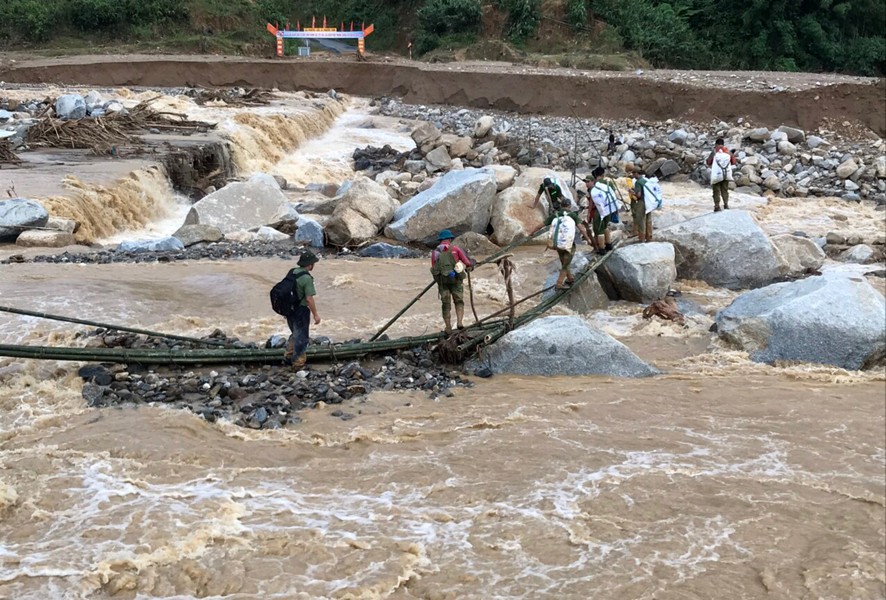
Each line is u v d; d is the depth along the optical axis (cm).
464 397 1077
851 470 912
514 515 776
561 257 1481
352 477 842
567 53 5656
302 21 7056
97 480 809
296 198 2691
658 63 5772
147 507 762
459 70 4691
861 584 683
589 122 3903
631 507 802
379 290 1567
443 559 697
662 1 6212
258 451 890
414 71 4853
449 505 791
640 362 1211
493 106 4394
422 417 1001
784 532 766
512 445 928
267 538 719
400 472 854
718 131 3456
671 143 3362
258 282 1543
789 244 1841
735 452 945
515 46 5878
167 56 5369
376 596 640
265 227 2061
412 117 4516
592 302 1552
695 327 1450
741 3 5900
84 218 1997
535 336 1180
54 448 870
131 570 665
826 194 2867
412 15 6631
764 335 1323
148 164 2495
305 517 758
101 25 6009
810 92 3500
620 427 1001
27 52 5462
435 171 3244
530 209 2033
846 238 2219
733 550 732
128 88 4478
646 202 1720
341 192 2431
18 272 1506
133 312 1316
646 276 1555
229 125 3269
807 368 1264
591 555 712
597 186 1652
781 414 1066
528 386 1127
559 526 759
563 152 3466
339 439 927
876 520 800
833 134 3359
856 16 5884
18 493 776
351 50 6569
